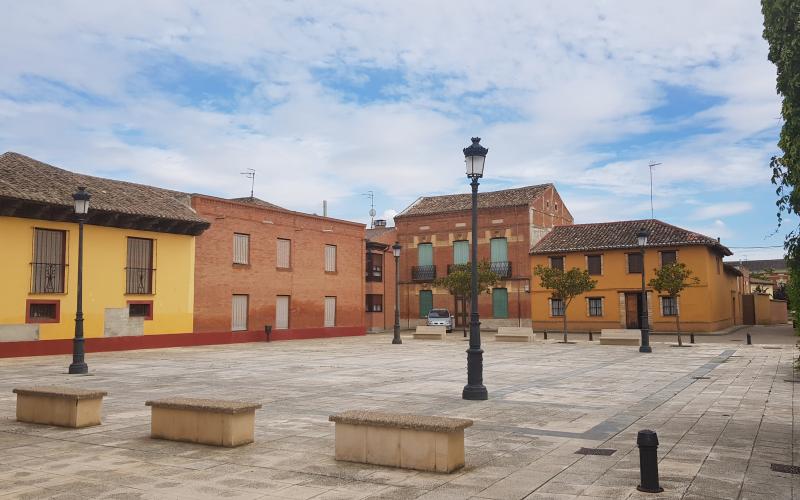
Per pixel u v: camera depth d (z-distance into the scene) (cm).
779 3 772
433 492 648
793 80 758
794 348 2730
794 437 906
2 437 916
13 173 2506
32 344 2425
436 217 5100
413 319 5156
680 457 788
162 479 697
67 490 655
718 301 4256
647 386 1512
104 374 1780
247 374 1783
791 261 840
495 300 4794
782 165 791
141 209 2797
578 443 880
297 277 3744
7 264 2366
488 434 942
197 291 3134
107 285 2716
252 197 4506
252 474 717
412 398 1309
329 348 2947
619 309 4231
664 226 4288
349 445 773
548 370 1903
